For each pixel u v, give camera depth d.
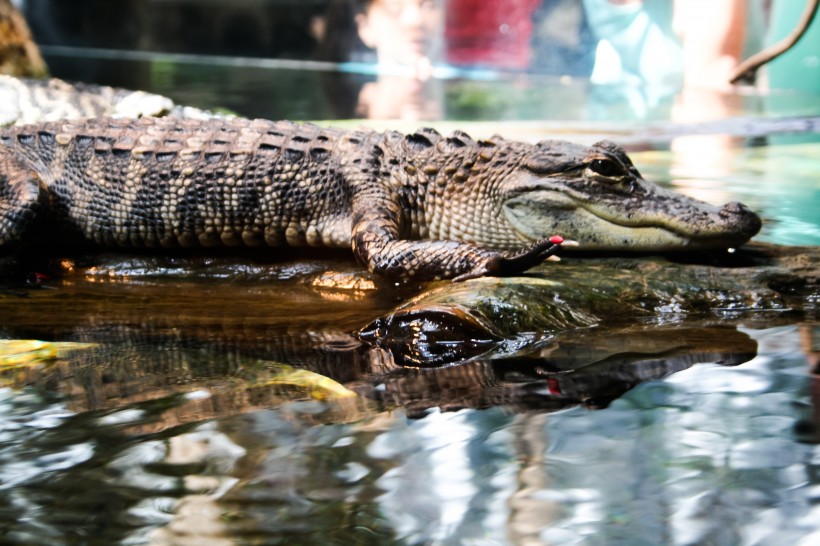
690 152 8.12
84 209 4.84
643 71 16.34
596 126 9.87
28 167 4.86
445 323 3.49
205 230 4.75
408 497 2.23
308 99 12.56
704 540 2.02
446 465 2.39
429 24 18.58
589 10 16.89
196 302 4.19
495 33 18.17
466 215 4.53
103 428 2.66
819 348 3.26
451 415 2.72
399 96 13.24
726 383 2.92
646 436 2.54
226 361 3.29
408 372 3.15
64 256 4.89
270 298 4.25
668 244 4.26
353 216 4.46
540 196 4.34
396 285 4.29
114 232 4.84
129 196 4.77
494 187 4.45
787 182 6.62
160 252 4.90
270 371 3.15
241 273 4.66
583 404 2.79
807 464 2.34
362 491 2.26
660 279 3.96
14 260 4.83
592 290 3.83
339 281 4.42
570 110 11.68
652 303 3.84
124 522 2.12
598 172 4.25
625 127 9.77
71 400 2.90
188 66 17.95
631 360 3.20
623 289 3.87
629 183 4.29
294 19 20.17
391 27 18.86
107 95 7.63
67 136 4.91
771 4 14.88
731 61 14.63
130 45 22.11
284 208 4.64
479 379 3.05
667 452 2.44
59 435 2.61
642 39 16.34
